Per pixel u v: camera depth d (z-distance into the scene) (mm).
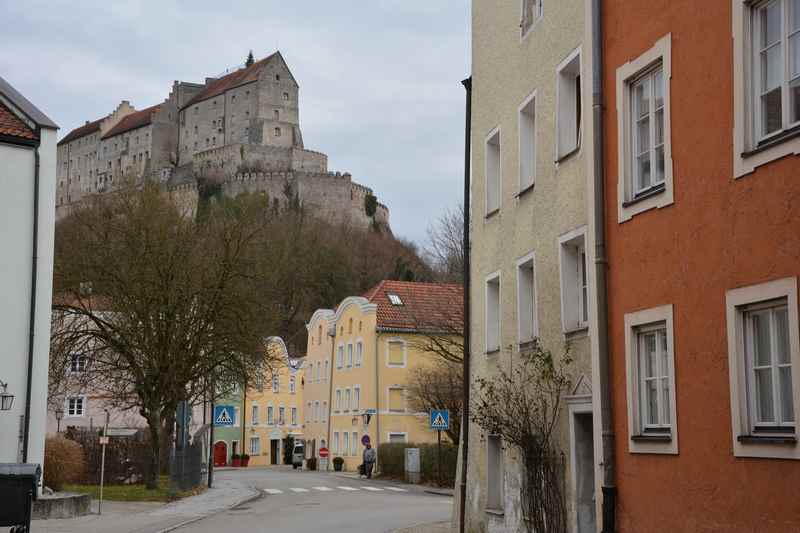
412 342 65062
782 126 10469
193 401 45281
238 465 93938
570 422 16438
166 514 30562
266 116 171625
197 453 46094
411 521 27797
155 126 181250
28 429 28750
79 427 57375
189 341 41531
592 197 14555
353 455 68938
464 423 23734
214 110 177750
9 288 28984
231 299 41531
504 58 20578
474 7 22891
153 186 44094
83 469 44406
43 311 29375
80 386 46094
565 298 16797
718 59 11547
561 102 17312
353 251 110500
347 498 38688
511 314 19703
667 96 12625
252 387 43500
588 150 14812
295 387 103312
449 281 52562
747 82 11000
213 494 41125
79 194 192875
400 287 69375
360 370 68250
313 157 170000
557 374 16953
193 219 45062
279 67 173500
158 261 41438
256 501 37188
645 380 13336
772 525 10367
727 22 11383
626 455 13547
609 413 13953
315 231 111562
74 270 41531
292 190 157250
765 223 10609
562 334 16781
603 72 14516
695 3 12070
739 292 11008
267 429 99500
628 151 13828
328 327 76812
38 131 29797
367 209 164000
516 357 19281
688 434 12000
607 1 14484
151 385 41531
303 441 82875
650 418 13242
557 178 17250
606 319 14078
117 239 42219
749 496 10773
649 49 13164
